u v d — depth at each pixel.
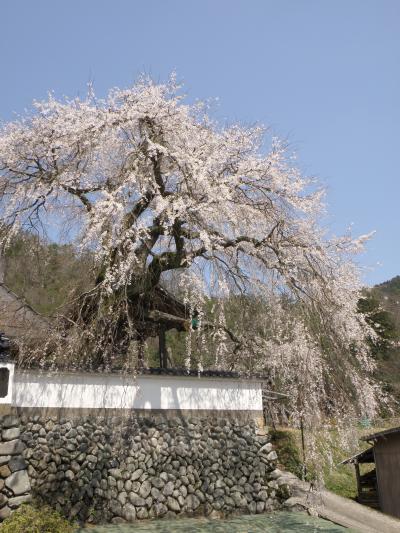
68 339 6.97
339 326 7.33
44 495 6.43
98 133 7.59
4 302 9.63
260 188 7.96
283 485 8.33
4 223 7.39
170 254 7.71
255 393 8.59
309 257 7.62
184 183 7.54
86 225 7.10
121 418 7.35
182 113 7.83
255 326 8.16
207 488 7.59
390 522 7.54
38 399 6.85
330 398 7.22
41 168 7.73
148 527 6.59
